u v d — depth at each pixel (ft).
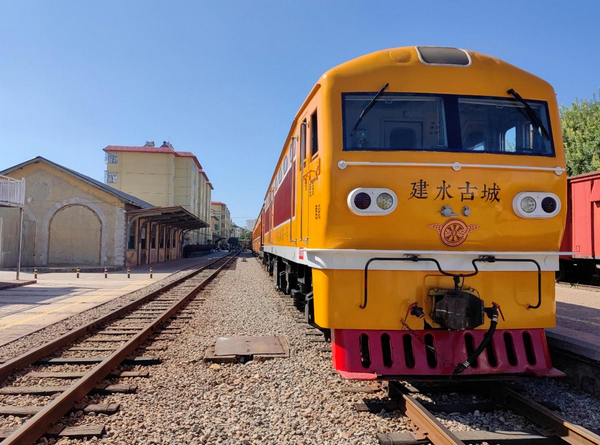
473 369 14.61
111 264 81.56
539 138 16.01
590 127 63.72
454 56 16.08
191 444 12.00
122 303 37.60
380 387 16.08
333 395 15.52
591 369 16.34
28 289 47.85
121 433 12.59
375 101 15.52
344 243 15.01
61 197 81.51
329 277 15.02
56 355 20.72
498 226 15.11
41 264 80.84
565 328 20.25
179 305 34.14
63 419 13.48
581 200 44.14
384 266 14.92
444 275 15.01
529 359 15.33
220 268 79.20
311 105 17.60
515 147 15.76
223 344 22.26
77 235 82.07
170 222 107.76
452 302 14.08
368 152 14.93
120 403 14.89
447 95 15.67
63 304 36.83
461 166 14.92
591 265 45.91
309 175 17.46
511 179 15.16
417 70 15.72
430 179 14.83
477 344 15.02
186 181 194.59
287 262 32.48
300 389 16.10
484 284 15.17
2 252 74.84
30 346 22.16
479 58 16.19
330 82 15.70
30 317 30.45
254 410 14.29
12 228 77.87
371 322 14.88
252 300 39.04
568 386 17.39
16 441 11.12
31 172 81.25
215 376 17.76
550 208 15.21
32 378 17.34
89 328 25.81
